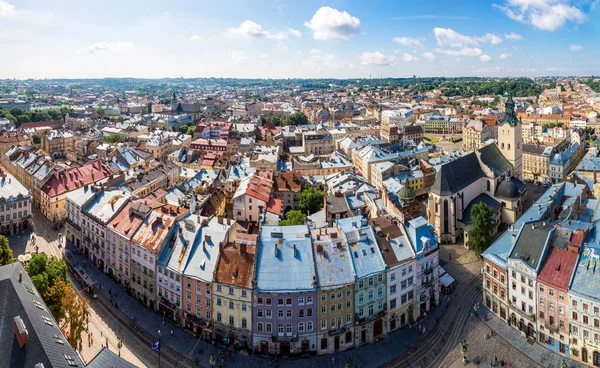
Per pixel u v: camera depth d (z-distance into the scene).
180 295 125.25
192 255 126.88
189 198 179.88
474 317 133.62
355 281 116.69
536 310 120.44
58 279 115.75
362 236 126.56
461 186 194.38
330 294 115.44
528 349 118.19
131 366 81.06
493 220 186.62
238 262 119.56
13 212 193.38
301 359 114.44
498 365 112.31
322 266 118.81
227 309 118.06
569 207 159.62
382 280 122.12
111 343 118.06
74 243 179.25
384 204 172.88
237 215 193.38
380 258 123.62
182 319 125.62
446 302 142.00
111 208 159.12
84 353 112.69
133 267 140.38
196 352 115.81
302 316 115.06
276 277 116.19
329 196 186.50
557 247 121.94
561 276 115.50
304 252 122.00
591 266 113.12
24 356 75.38
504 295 130.75
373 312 121.81
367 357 115.62
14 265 109.94
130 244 140.12
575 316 111.38
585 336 109.88
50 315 93.75
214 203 192.88
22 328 77.81
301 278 116.06
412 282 129.00
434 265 136.38
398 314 126.94
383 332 124.12
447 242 191.50
